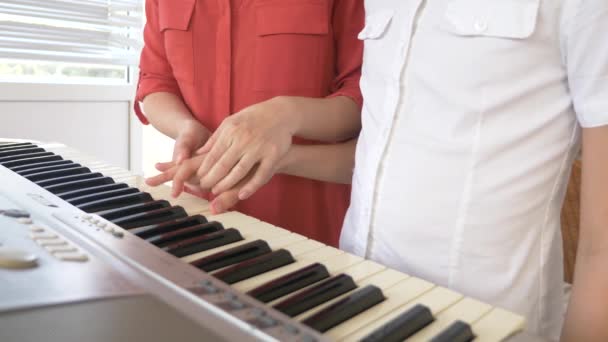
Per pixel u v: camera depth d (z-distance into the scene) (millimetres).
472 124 712
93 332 361
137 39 2021
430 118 753
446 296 513
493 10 696
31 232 526
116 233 564
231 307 421
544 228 728
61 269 441
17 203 639
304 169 938
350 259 595
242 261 567
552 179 709
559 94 681
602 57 594
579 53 619
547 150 695
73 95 1902
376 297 488
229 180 783
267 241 635
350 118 980
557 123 689
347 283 510
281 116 854
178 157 860
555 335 789
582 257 630
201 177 800
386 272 563
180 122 1028
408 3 801
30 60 1805
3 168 847
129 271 462
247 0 1075
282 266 563
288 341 376
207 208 764
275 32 1059
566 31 637
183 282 457
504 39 682
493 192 709
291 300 466
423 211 753
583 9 607
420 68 764
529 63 676
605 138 604
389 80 806
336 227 1166
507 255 720
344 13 1100
